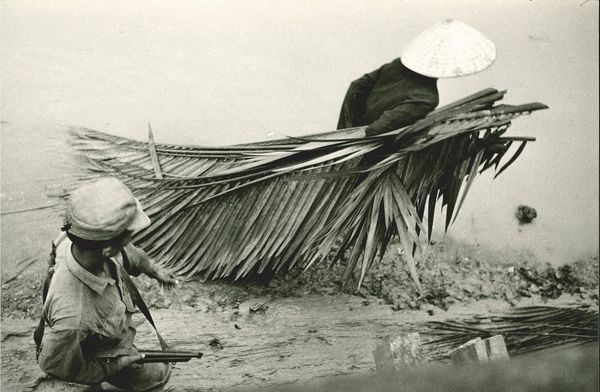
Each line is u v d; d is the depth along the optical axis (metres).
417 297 4.60
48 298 2.78
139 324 4.05
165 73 5.13
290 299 4.38
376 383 3.79
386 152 4.21
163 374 3.44
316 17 5.62
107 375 2.98
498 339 3.97
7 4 5.17
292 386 3.86
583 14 5.98
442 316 4.54
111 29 5.26
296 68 5.36
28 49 5.03
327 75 5.38
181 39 5.33
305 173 4.25
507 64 5.67
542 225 5.15
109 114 4.85
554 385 3.82
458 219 5.05
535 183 5.29
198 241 4.29
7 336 3.88
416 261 4.79
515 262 4.95
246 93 5.17
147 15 5.38
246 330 4.16
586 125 5.57
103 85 4.97
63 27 5.19
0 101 4.75
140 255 3.16
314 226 4.18
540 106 4.15
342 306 4.42
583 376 3.91
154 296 4.18
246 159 4.39
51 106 4.80
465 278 4.78
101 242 2.67
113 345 3.01
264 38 5.46
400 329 4.39
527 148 5.42
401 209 4.04
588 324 4.70
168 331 4.05
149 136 4.65
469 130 4.02
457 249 4.91
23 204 4.37
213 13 5.50
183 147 4.62
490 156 4.35
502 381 3.74
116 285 2.98
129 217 2.69
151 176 4.45
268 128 5.01
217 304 4.24
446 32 4.32
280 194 4.23
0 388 3.65
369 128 4.21
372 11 5.73
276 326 4.23
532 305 4.74
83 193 2.67
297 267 4.51
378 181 4.12
